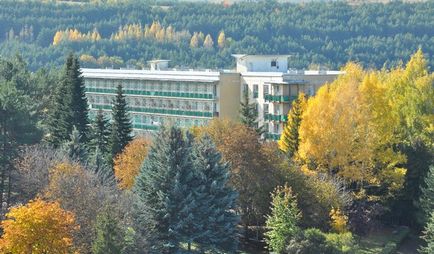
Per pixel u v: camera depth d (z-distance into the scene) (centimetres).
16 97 19638
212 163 16988
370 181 19875
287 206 16888
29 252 12938
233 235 17100
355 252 16975
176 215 16425
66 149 19712
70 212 14075
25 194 17275
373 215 19612
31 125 19450
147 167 16725
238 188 18362
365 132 19912
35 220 12975
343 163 19900
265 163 18512
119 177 19200
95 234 14525
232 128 19088
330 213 17912
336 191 18438
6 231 13075
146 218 15938
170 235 16400
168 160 16538
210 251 16938
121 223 14800
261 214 18412
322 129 19912
